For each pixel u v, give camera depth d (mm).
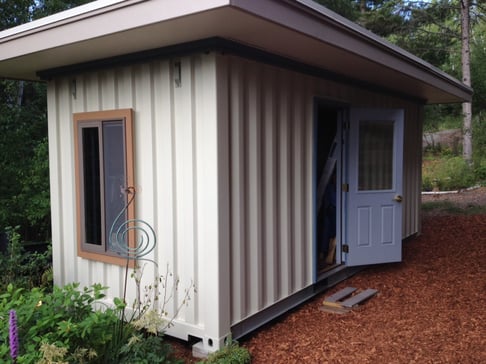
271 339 3779
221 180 3453
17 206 6145
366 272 5809
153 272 3859
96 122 4152
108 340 2885
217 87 3377
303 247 4648
